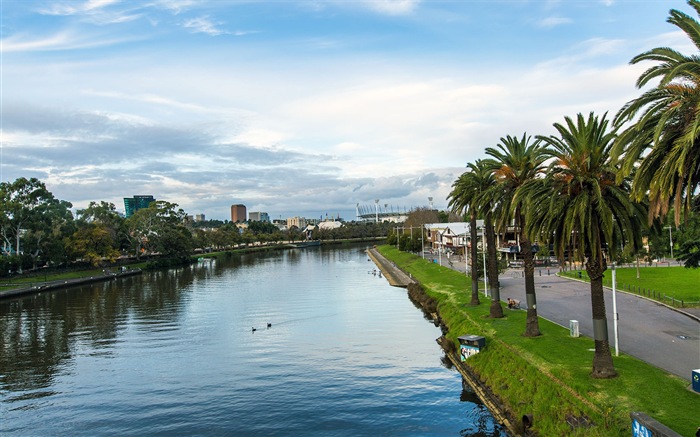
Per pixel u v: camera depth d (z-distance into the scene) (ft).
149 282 442.09
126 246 591.37
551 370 113.91
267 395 138.31
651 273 276.00
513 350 135.44
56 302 328.29
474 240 211.00
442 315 220.43
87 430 118.42
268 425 118.21
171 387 147.84
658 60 85.30
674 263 317.01
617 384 100.01
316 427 116.37
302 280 426.51
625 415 86.89
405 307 274.16
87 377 160.04
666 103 77.66
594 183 101.96
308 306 286.46
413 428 113.60
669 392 94.22
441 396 132.98
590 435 87.15
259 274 493.36
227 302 310.86
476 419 116.67
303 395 137.59
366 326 226.17
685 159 76.79
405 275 408.26
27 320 264.31
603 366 104.42
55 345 205.16
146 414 127.13
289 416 123.03
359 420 119.14
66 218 577.43
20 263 422.82
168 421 122.21
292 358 176.24
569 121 110.11
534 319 146.30
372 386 143.13
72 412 129.70
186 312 278.26
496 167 155.02
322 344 195.21
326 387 143.54
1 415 128.67
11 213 426.51
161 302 318.04
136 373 163.12
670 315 168.45
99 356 186.09
